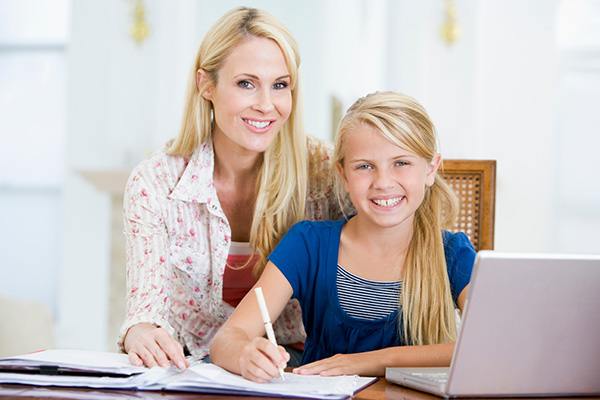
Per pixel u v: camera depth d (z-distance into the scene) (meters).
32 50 4.45
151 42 4.27
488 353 0.80
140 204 1.32
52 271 4.39
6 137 4.45
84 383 0.86
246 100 1.23
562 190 4.33
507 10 4.34
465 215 1.51
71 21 4.31
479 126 4.38
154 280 1.29
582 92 4.33
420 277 1.22
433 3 4.41
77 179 4.30
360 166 1.17
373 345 1.23
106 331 4.21
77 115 4.31
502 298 0.78
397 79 4.45
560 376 0.83
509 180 4.34
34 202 4.42
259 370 0.87
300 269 1.25
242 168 1.39
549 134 4.30
